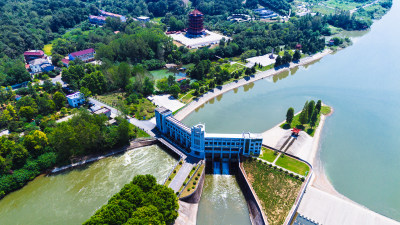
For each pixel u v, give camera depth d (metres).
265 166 158.75
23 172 151.88
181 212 134.75
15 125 184.38
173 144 180.50
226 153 172.12
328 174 161.75
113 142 174.25
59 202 143.50
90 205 141.62
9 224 132.75
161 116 186.88
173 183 149.00
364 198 146.75
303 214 135.62
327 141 190.38
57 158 163.88
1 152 154.00
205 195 151.12
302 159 165.50
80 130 165.38
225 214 139.88
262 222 128.88
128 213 116.62
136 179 133.25
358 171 164.88
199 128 159.25
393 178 160.50
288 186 145.75
